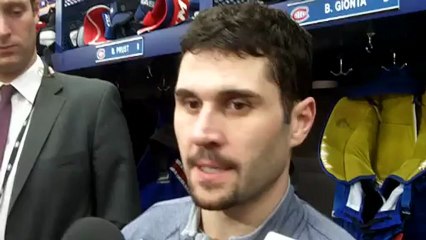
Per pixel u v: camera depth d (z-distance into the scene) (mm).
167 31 1098
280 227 503
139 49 1164
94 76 1643
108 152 1032
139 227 627
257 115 445
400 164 980
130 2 1365
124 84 1785
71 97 1053
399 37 979
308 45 500
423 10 678
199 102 454
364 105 1055
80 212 1012
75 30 1501
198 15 493
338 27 883
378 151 1022
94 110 1047
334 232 510
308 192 1269
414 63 1068
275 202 502
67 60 1439
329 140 1021
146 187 1399
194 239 545
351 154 980
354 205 902
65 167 1002
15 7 981
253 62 445
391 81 1030
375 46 1062
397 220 843
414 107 996
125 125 1092
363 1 739
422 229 896
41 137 1006
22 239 965
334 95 1209
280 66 456
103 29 1399
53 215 979
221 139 441
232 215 502
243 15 465
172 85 1588
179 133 467
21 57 1012
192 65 459
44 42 1519
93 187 1040
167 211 618
